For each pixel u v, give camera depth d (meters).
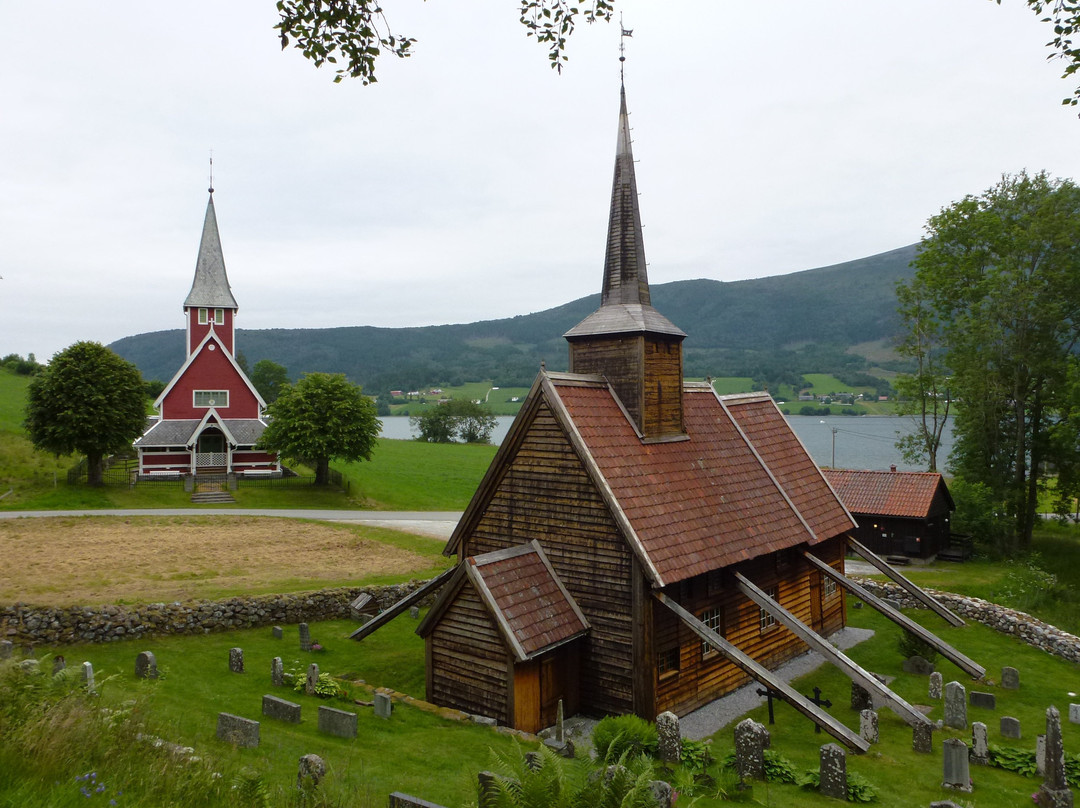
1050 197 42.28
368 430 57.03
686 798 14.01
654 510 21.33
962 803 14.77
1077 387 39.25
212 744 14.27
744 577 22.73
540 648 19.19
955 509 44.81
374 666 24.09
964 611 32.84
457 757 15.77
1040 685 25.31
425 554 37.41
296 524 43.47
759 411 32.28
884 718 21.67
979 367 44.72
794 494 28.73
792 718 21.34
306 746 15.19
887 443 144.62
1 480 49.94
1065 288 42.72
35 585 27.89
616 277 24.91
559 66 12.53
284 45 11.73
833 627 30.34
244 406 62.53
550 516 21.92
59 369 49.34
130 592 27.56
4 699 10.04
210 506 49.25
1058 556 44.66
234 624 26.47
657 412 24.25
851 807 15.03
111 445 50.28
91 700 11.60
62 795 7.47
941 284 47.47
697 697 21.92
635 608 19.89
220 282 66.19
